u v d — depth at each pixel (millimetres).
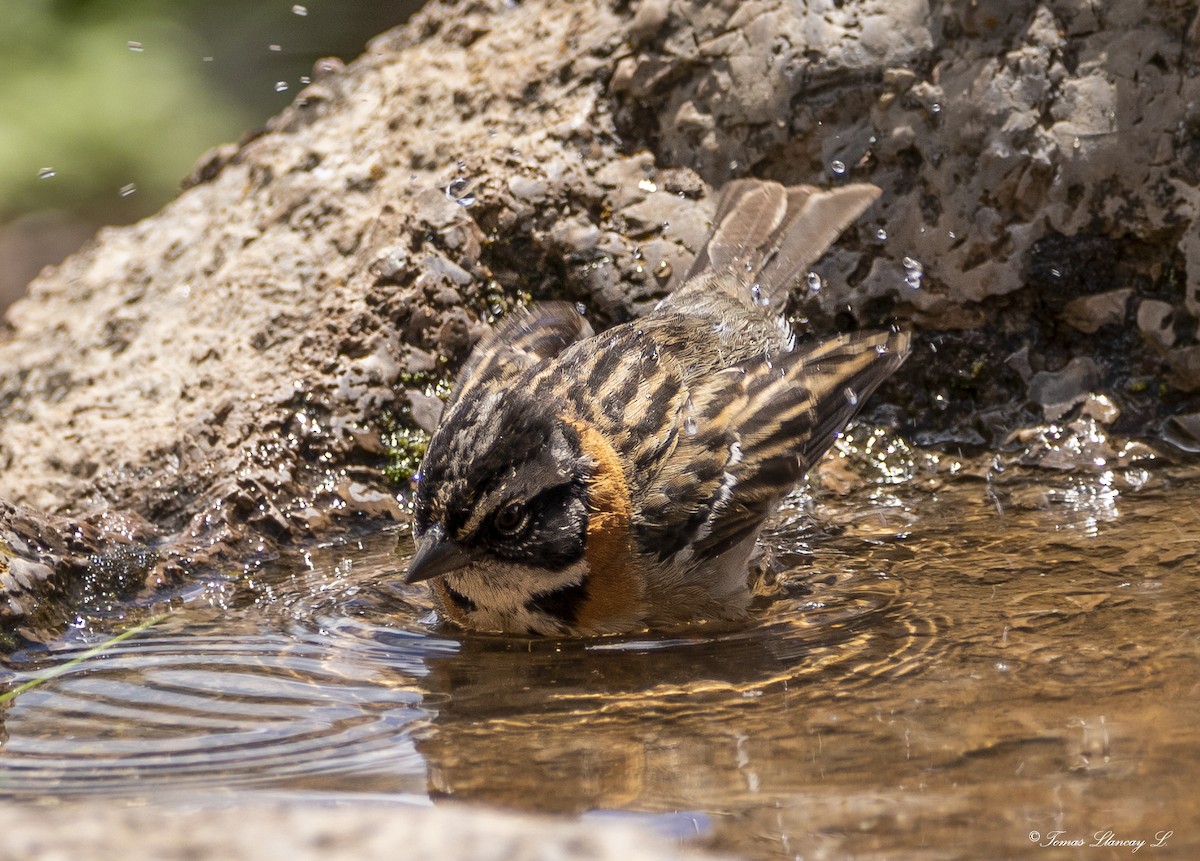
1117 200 10844
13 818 5590
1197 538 9109
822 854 5371
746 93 11398
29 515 9492
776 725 6809
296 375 11055
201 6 22188
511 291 11492
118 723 7234
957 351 11281
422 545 8477
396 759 6621
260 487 10414
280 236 12312
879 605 8469
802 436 9484
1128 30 10719
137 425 11172
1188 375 10859
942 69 11070
